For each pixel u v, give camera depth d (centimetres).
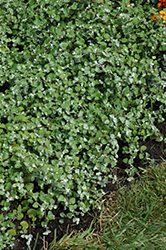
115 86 228
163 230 202
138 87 239
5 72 229
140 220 207
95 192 209
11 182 200
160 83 236
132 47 240
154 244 196
